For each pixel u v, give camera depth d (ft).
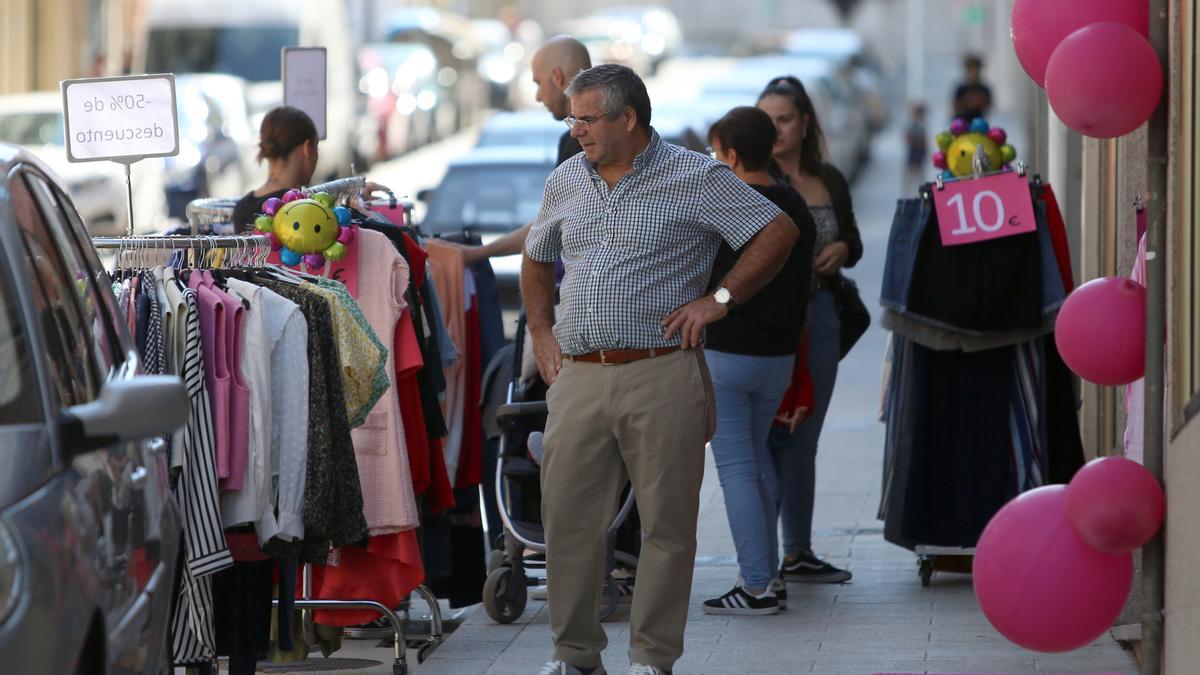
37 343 33.86
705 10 485.97
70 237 40.96
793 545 66.74
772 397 60.44
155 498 39.55
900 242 62.44
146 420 34.47
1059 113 44.83
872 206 241.96
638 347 47.67
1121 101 43.57
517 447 63.10
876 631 58.08
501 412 60.39
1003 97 367.66
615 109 46.96
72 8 256.93
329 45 231.91
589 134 47.19
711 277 57.67
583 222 48.26
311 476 49.67
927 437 63.21
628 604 64.59
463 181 130.21
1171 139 43.32
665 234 47.73
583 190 48.52
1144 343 44.98
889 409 65.21
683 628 49.44
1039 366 62.64
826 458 96.22
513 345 63.87
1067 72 43.91
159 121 57.36
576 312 48.11
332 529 50.29
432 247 65.05
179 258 52.65
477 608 66.44
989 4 419.95
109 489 35.68
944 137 63.36
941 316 61.46
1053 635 44.09
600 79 47.03
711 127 60.18
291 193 56.49
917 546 63.31
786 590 63.52
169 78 57.21
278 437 48.98
